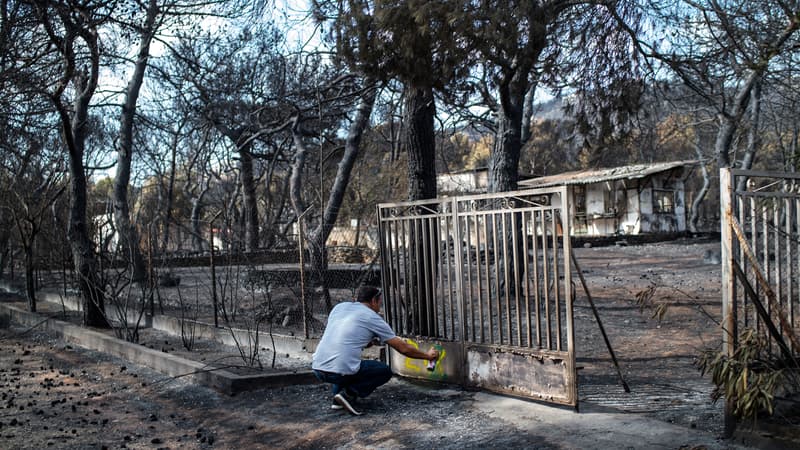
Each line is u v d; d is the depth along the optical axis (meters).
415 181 9.42
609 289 15.95
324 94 15.11
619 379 7.32
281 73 16.08
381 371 6.45
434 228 7.23
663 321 11.22
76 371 9.00
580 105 11.27
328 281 12.71
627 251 28.70
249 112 17.34
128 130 19.81
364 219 25.23
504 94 10.67
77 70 12.40
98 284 12.36
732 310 4.73
